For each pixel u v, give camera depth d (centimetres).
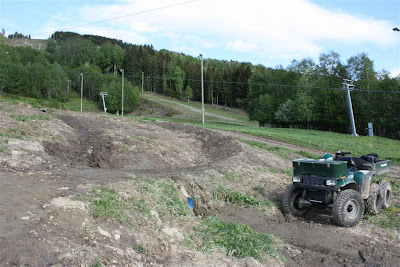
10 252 421
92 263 449
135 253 523
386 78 4797
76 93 9862
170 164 1302
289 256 648
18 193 640
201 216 812
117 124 1870
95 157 1237
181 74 11919
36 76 8244
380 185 975
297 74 6084
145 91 12275
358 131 5450
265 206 939
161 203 725
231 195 962
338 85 5509
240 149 1588
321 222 873
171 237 611
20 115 1467
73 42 12244
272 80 6569
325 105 5416
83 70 9800
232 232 686
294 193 896
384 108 4756
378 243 736
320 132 4278
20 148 1024
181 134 2019
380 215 934
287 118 5762
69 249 460
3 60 8200
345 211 807
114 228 555
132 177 878
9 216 521
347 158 962
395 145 3272
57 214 545
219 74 11700
